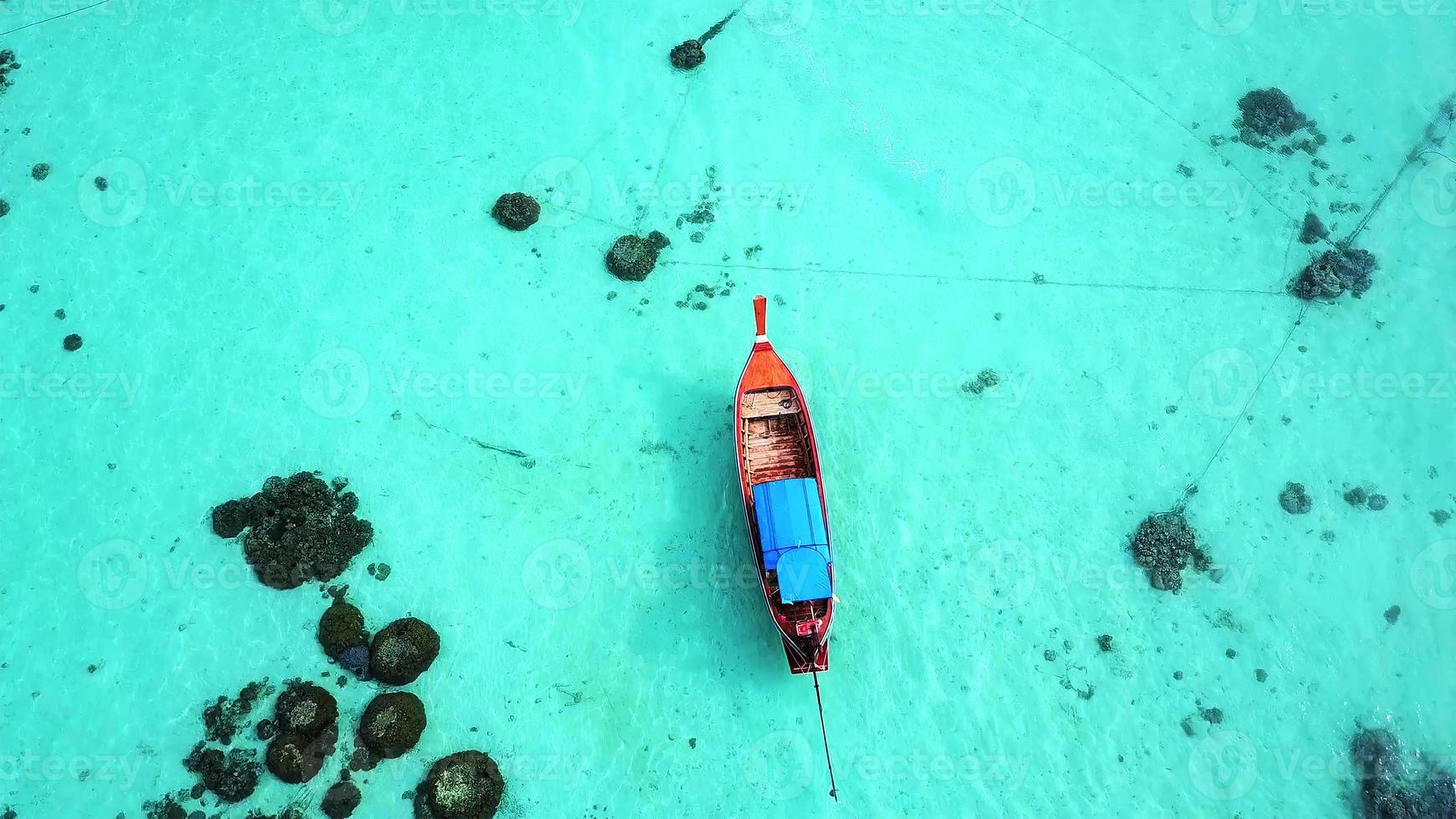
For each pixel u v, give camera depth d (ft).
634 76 108.68
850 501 90.99
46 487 89.97
